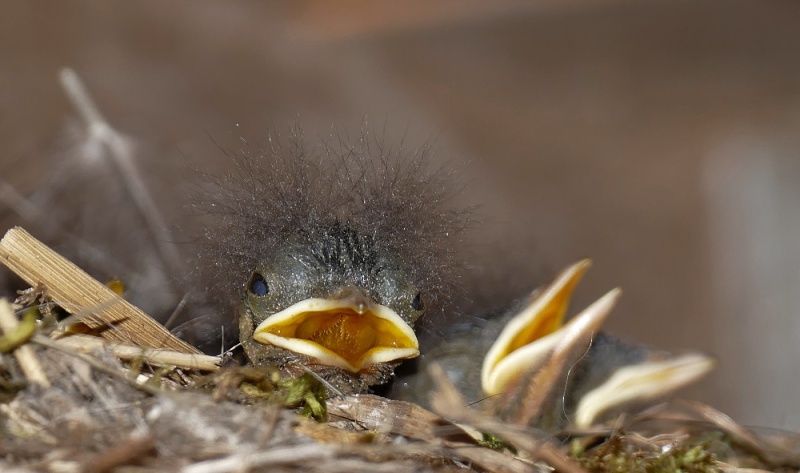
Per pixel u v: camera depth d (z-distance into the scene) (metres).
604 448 0.54
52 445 0.52
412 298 0.54
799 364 0.59
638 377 0.55
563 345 0.54
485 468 0.53
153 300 0.56
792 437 0.55
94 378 0.53
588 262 0.55
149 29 0.61
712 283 0.60
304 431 0.53
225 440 0.52
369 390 0.55
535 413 0.54
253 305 0.54
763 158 0.61
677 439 0.54
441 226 0.55
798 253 0.60
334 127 0.59
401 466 0.52
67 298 0.53
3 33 0.60
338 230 0.54
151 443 0.52
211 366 0.53
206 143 0.60
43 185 0.57
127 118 0.60
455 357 0.55
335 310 0.54
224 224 0.55
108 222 0.57
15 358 0.53
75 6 0.60
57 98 0.60
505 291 0.56
